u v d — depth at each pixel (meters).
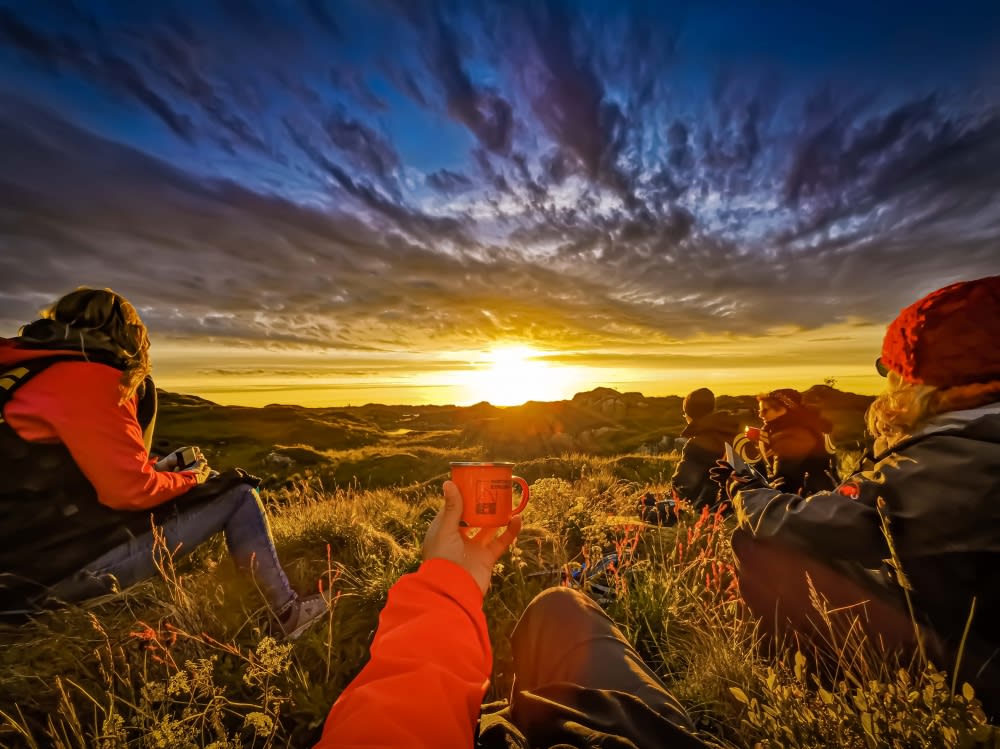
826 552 1.79
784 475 3.78
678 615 2.74
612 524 4.28
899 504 1.54
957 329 1.45
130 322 2.35
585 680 1.47
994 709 1.40
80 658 2.24
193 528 2.50
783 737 1.49
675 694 2.16
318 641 2.46
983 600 1.38
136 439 2.29
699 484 4.99
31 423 2.08
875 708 1.36
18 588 2.13
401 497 7.86
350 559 3.61
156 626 2.49
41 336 2.14
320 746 0.68
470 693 0.77
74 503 2.19
